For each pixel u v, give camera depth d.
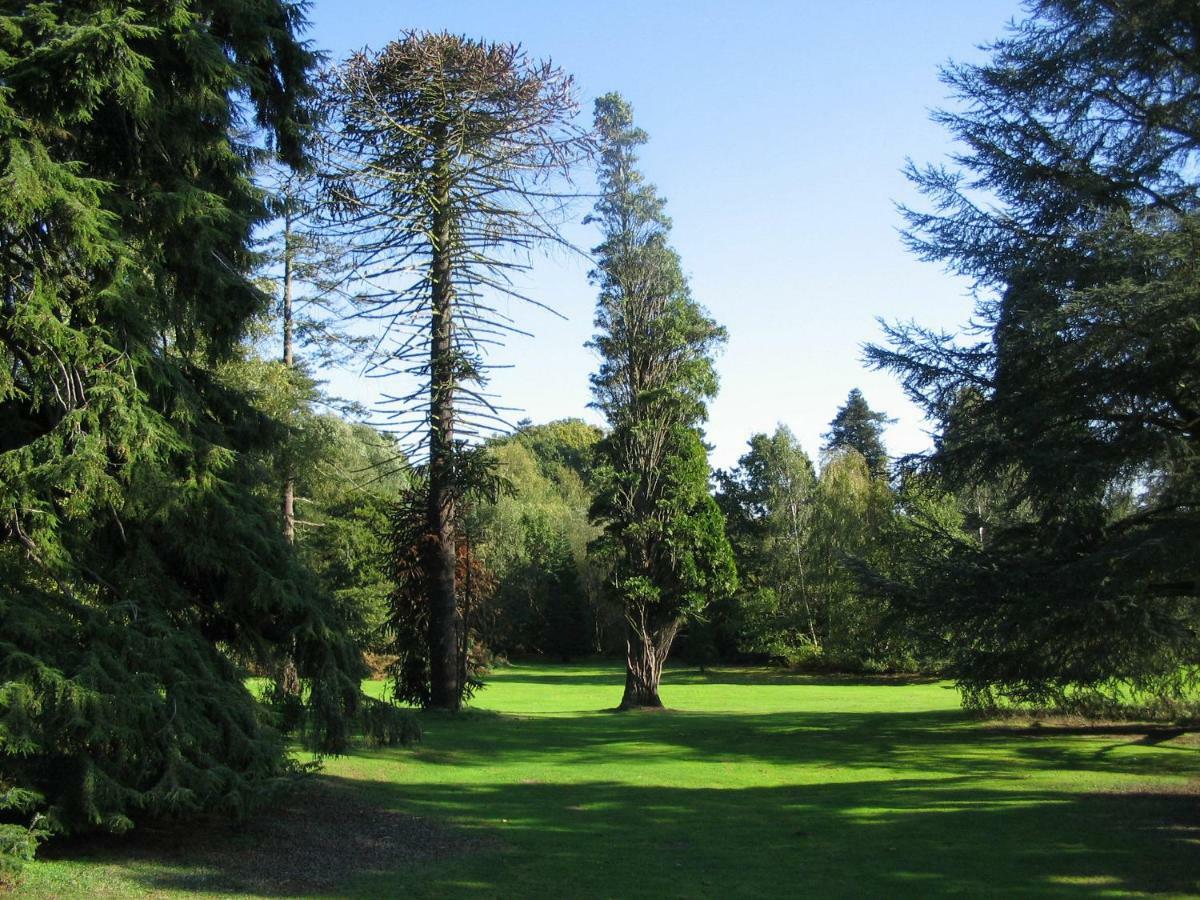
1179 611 16.30
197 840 8.77
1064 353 13.98
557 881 8.00
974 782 13.36
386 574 23.91
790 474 53.88
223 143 9.98
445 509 20.80
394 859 8.64
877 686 42.09
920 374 16.56
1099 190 15.39
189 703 8.16
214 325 10.20
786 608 53.34
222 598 9.73
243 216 10.28
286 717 9.87
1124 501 16.92
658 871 8.38
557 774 14.12
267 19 10.79
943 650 16.70
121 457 8.69
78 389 8.54
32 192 7.63
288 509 24.66
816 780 13.73
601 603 61.84
